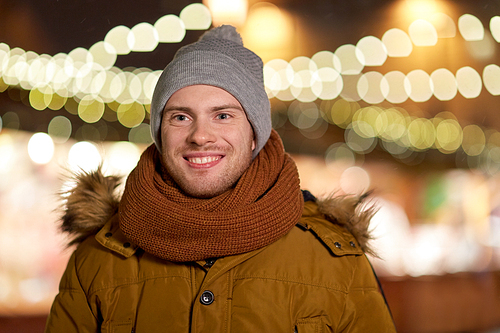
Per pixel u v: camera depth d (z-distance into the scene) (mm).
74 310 1482
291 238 1485
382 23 4277
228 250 1363
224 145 1433
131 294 1440
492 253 6051
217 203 1420
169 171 1470
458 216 7418
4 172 4434
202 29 3523
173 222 1356
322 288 1413
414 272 5238
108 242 1501
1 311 3430
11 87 4148
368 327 1437
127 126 4926
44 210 4312
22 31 3473
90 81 4137
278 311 1367
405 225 6852
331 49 4375
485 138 7125
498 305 4105
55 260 4145
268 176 1508
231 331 1350
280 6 3947
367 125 6871
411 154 8023
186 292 1397
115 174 1731
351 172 7719
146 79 4141
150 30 3498
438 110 6605
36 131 4688
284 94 4648
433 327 3607
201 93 1433
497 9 4133
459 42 4391
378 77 4855
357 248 1518
